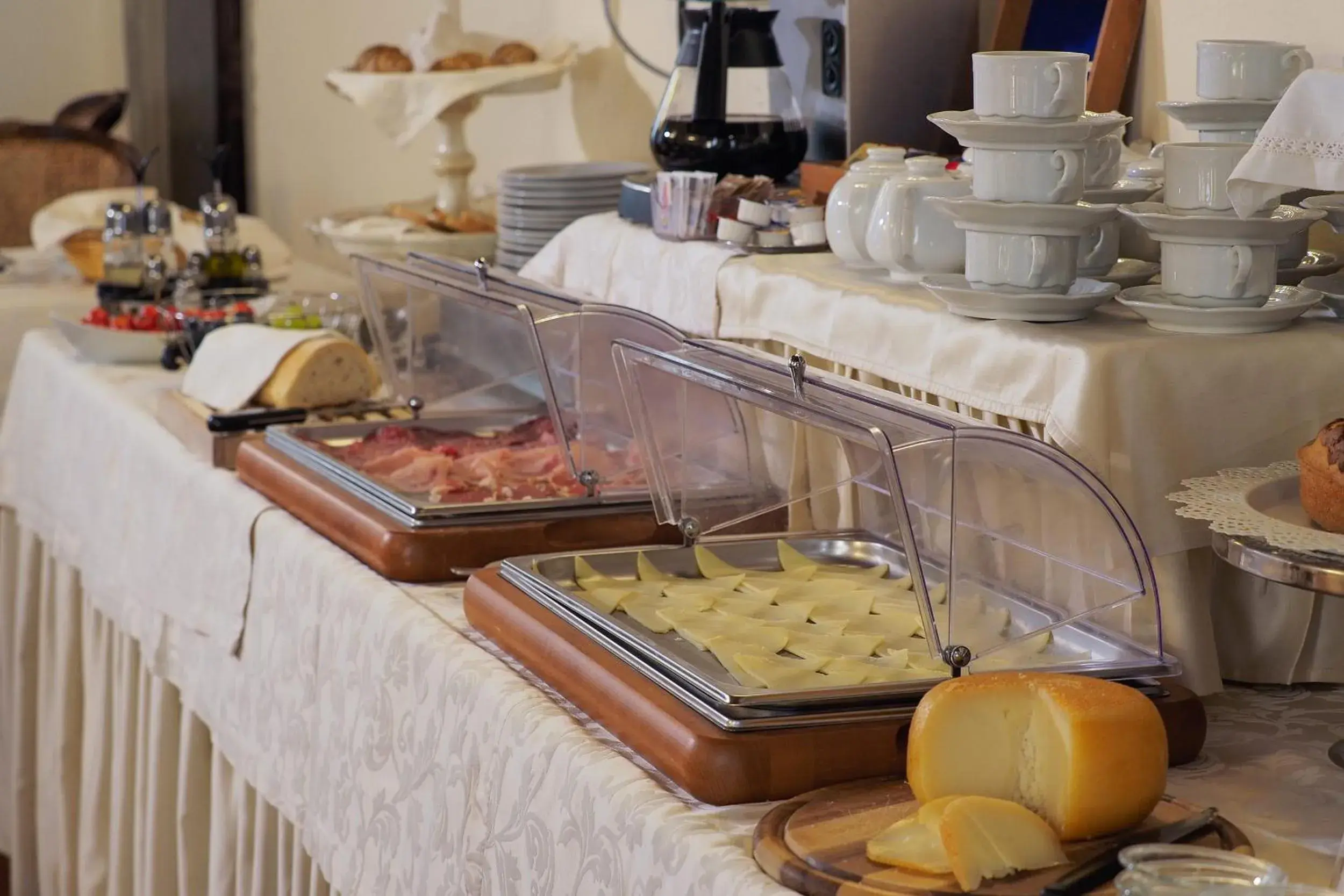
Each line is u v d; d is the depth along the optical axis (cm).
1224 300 117
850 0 175
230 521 167
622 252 184
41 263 328
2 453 259
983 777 88
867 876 81
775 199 176
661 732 98
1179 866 73
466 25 334
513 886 108
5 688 262
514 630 118
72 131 418
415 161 355
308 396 188
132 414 206
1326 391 117
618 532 144
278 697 152
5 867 285
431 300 179
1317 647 120
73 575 226
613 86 273
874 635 112
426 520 139
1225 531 96
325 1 393
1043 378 116
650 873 92
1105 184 134
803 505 140
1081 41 167
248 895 165
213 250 270
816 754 95
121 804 205
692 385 127
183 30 462
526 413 178
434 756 121
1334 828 94
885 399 112
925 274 141
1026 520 107
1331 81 102
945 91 183
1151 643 113
